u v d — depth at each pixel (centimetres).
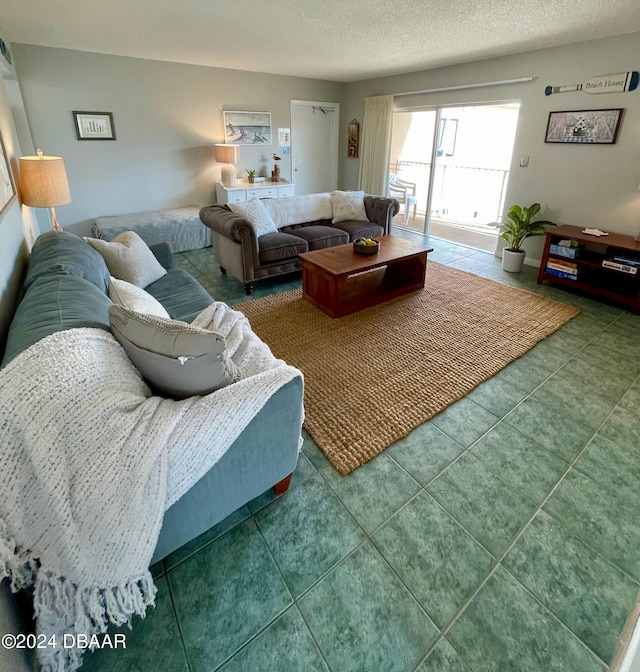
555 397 230
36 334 115
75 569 99
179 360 117
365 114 636
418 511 160
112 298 198
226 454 129
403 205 725
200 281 407
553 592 132
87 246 223
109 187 519
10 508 90
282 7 295
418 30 348
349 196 473
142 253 274
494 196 670
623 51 352
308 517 157
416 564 140
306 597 130
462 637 120
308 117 664
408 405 220
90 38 395
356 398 226
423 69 532
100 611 105
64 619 101
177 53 459
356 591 132
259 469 143
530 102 428
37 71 438
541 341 292
